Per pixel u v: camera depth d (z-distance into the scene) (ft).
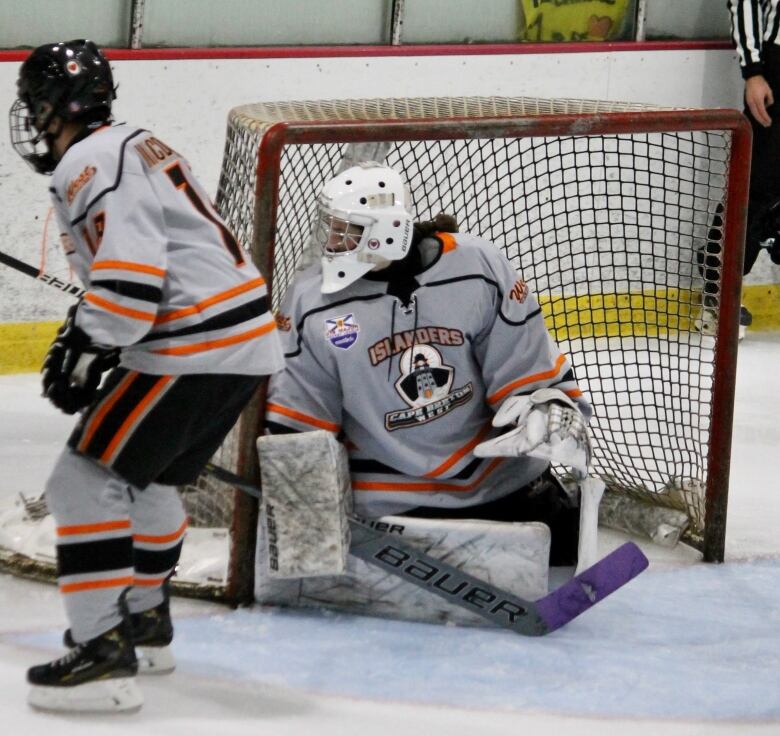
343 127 36.40
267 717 30.63
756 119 73.41
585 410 39.45
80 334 28.27
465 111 43.04
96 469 29.32
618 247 70.38
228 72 65.72
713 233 44.24
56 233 62.64
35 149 31.45
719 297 42.63
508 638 36.24
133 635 31.37
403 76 70.54
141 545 31.48
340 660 34.24
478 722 30.99
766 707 32.50
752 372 70.54
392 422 37.19
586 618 38.17
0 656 33.12
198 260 29.66
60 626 35.47
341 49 68.44
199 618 36.65
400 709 31.53
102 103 30.45
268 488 34.99
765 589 41.37
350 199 35.53
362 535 35.91
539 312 38.40
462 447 38.22
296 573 35.04
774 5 73.15
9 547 39.24
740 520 48.14
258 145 36.09
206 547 39.47
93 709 29.76
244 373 30.14
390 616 37.35
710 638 37.06
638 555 37.29
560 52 74.18
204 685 32.24
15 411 56.75
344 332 36.42
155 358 29.43
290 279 42.47
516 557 36.91
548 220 69.87
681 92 78.07
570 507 41.47
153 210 28.68
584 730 30.81
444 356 37.14
